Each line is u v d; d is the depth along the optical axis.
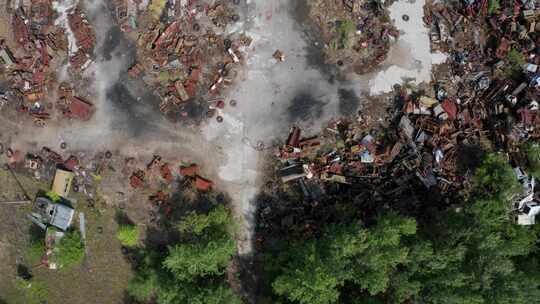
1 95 44.34
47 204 43.56
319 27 44.06
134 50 44.50
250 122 43.84
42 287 44.38
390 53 43.62
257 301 43.03
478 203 36.34
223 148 43.84
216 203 43.66
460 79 42.78
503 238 36.50
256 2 44.38
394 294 34.69
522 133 41.06
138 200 43.94
